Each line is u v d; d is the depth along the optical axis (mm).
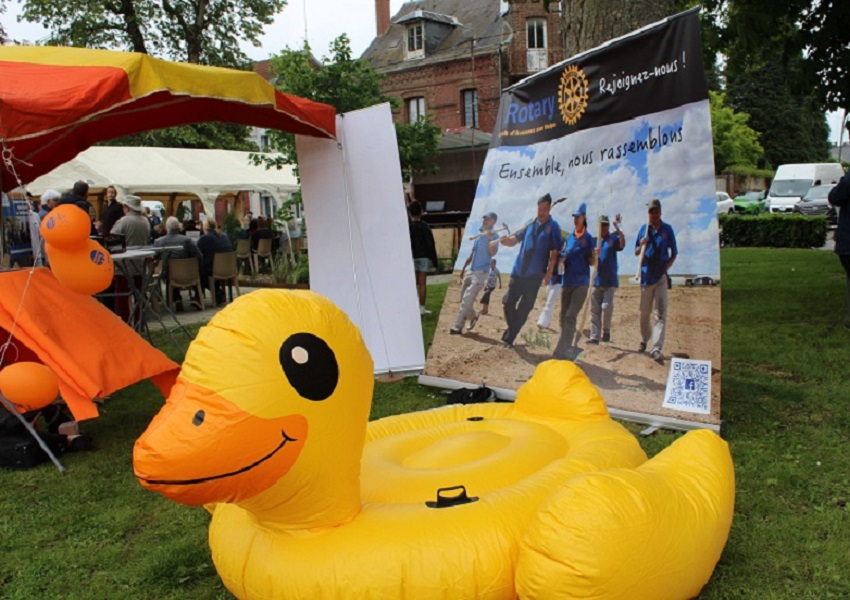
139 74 5504
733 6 10672
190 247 13211
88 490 4867
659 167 5496
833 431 5074
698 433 3256
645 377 5441
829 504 3977
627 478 2678
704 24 10867
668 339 5352
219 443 2422
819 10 10094
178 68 5762
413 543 2592
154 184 18281
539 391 4191
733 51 11250
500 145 6953
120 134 7742
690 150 5320
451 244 19578
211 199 19391
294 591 2582
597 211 5918
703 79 5238
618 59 5797
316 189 7801
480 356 6688
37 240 6035
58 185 17438
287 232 19719
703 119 5250
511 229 6656
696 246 5242
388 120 7730
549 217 6312
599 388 5664
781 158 62500
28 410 5262
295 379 2551
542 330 6246
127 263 9102
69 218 5156
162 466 2412
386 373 7609
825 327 8344
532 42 32438
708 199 5211
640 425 5359
